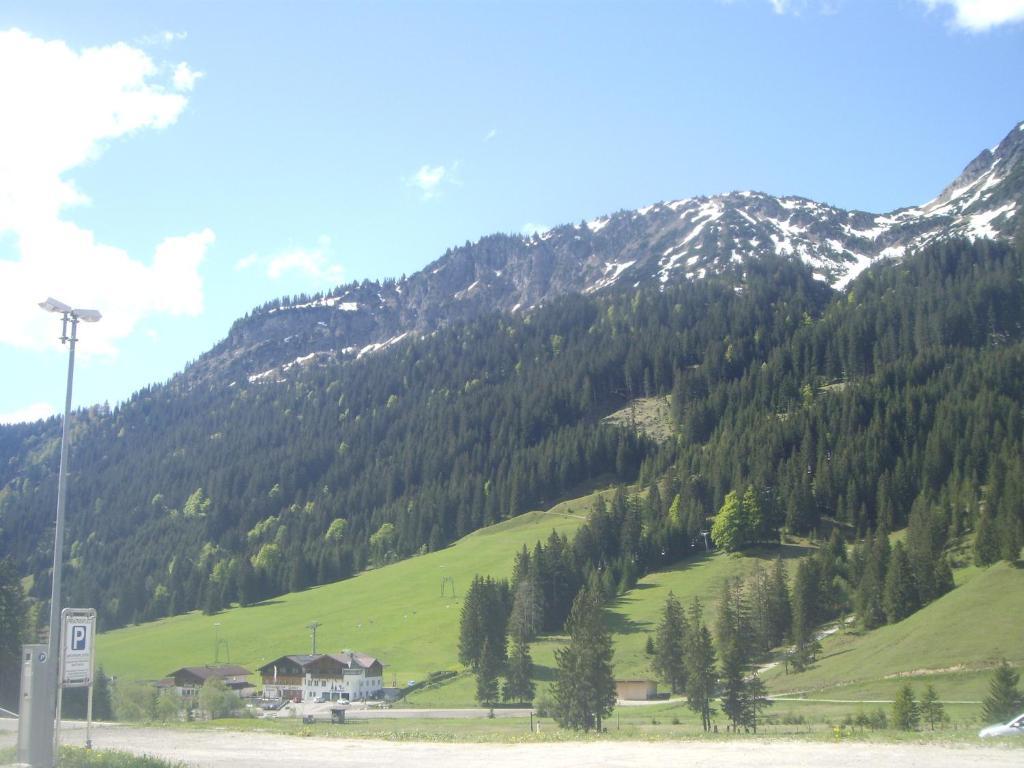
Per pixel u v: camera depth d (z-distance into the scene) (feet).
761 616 401.29
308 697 391.65
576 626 248.73
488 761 115.14
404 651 465.47
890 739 121.39
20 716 100.42
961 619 306.55
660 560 540.93
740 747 121.80
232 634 555.69
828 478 578.25
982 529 382.63
